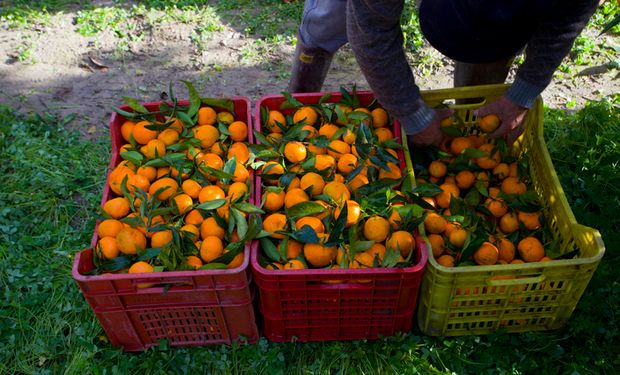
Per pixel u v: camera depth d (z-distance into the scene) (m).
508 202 2.43
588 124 3.24
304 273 1.99
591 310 2.38
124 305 2.10
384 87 2.05
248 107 2.60
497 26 1.83
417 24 3.99
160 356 2.30
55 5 4.36
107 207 2.26
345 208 2.12
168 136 2.46
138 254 2.12
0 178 3.07
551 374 2.22
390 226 2.17
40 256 2.71
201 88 3.68
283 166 2.38
